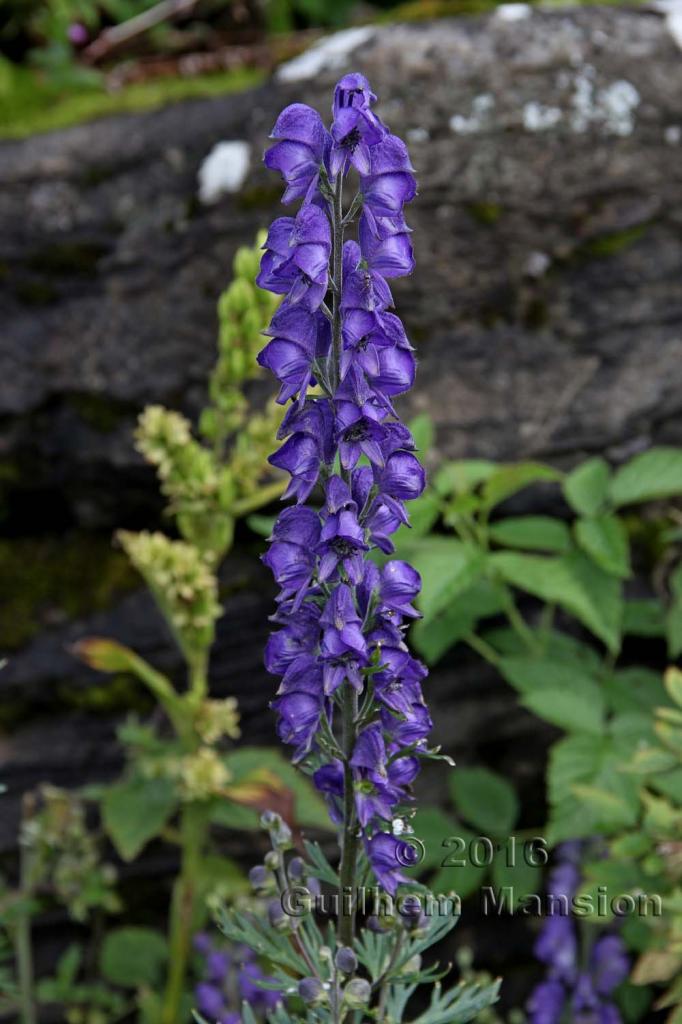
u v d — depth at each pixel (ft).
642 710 4.72
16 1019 5.11
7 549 5.52
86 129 5.57
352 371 3.11
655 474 4.63
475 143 5.20
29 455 5.44
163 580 4.27
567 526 5.15
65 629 5.34
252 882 3.46
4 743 5.26
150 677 4.37
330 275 3.15
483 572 4.65
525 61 5.25
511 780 5.31
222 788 4.28
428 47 5.28
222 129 5.41
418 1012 5.25
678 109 5.32
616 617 4.55
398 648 3.20
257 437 4.32
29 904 4.68
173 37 6.57
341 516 3.13
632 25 5.40
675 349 5.29
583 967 4.50
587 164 5.24
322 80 5.36
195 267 5.31
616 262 5.27
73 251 5.40
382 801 3.25
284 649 3.22
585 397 5.24
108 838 5.25
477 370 5.21
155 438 4.29
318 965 3.38
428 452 5.14
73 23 6.48
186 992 5.00
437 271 5.19
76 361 5.37
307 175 3.11
